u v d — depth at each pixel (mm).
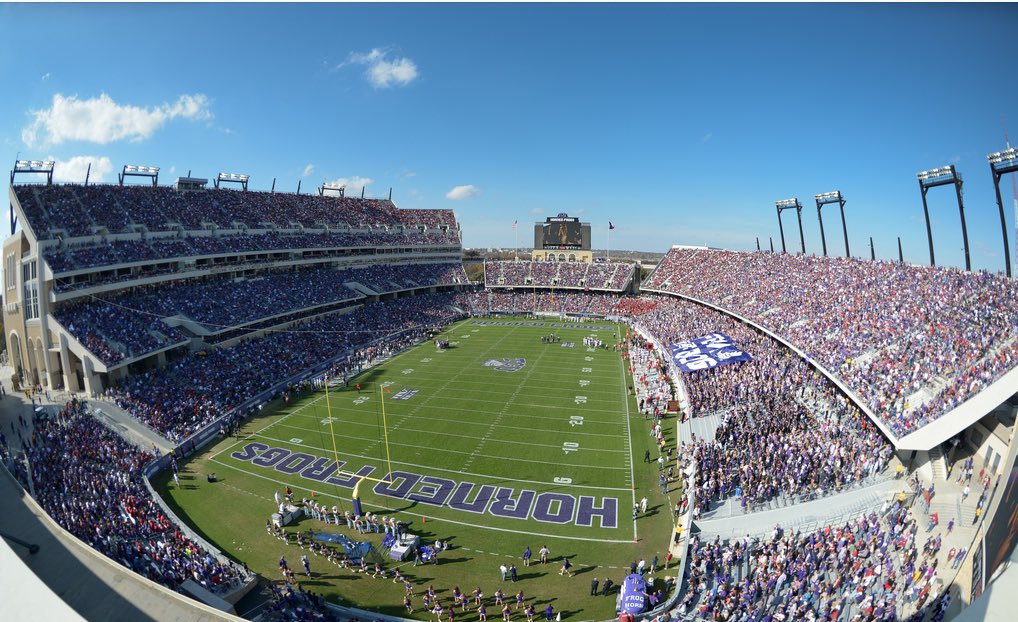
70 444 34594
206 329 53875
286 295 68750
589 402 46906
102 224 54031
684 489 30953
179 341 49812
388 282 92125
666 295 93188
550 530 27438
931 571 18781
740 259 81125
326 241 83250
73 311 46844
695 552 24203
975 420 25312
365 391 50406
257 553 25969
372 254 93500
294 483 32688
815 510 26250
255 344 58000
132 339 46938
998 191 40844
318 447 37656
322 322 70125
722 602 20203
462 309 96188
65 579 14609
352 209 96188
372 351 63406
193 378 47000
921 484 26438
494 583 23562
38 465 31141
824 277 58000
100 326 46469
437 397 48406
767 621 18609
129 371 47531
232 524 28422
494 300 100750
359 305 81062
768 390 42031
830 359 40219
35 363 48312
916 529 22953
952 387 28797
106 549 22609
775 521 25859
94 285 48594
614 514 28844
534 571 24312
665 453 35688
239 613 21453
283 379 51656
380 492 31391
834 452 30484
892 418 29781
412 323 80812
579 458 35594
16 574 9938
